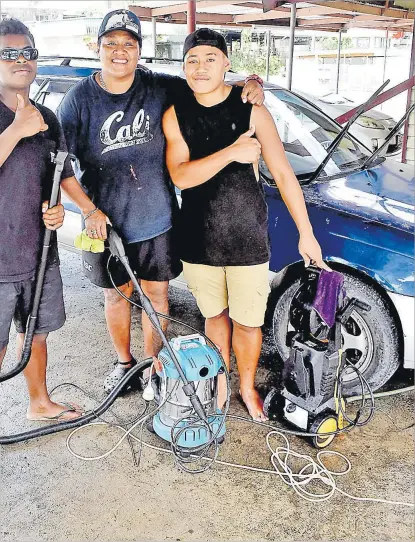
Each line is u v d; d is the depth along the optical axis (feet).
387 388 9.59
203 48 6.91
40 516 6.74
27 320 7.90
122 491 7.17
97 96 7.77
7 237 7.06
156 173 8.15
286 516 6.74
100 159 7.95
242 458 7.81
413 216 8.68
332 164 10.45
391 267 8.39
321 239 8.87
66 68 12.51
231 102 7.38
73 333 11.84
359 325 8.88
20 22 6.58
